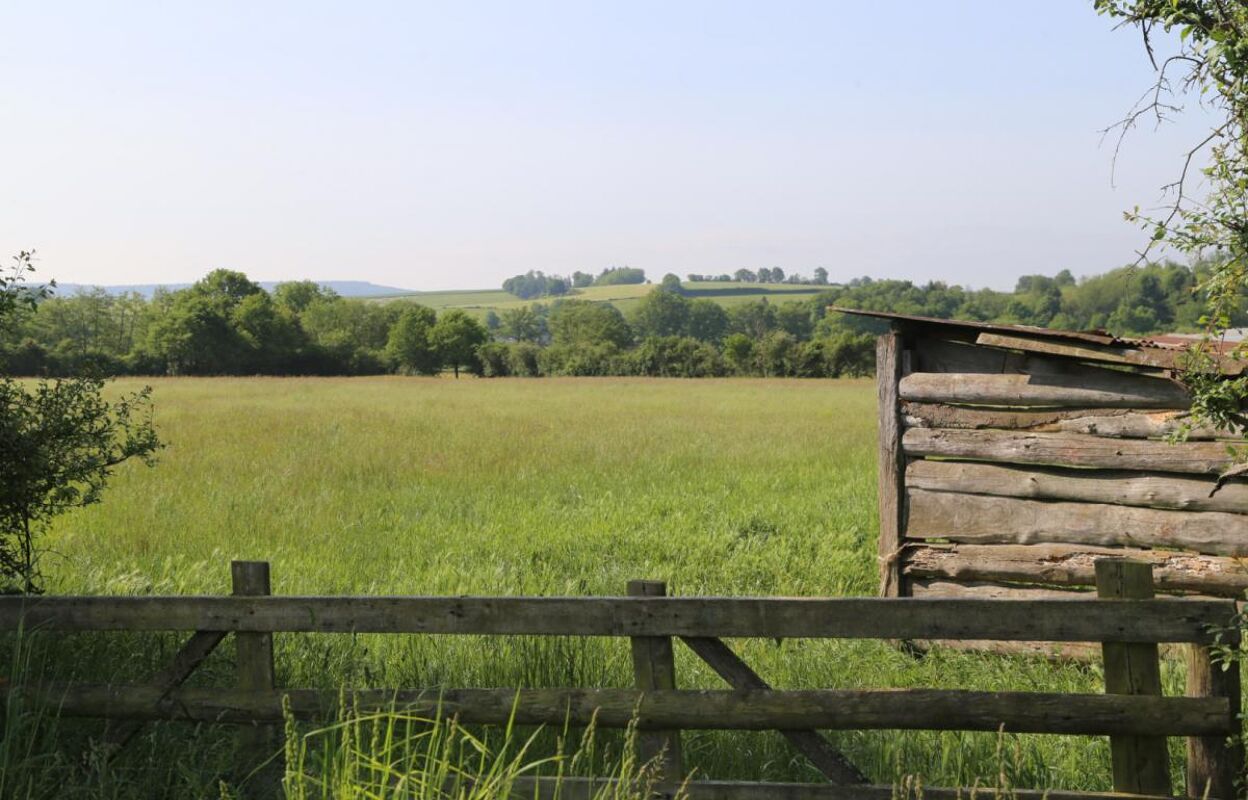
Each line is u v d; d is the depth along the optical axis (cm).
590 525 1339
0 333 623
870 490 1631
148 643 641
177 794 485
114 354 12206
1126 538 776
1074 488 796
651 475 1852
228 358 11412
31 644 556
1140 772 441
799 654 743
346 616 477
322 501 1514
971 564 823
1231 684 434
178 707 490
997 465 832
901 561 851
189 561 1095
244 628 485
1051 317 10850
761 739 553
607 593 959
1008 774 510
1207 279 509
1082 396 792
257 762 487
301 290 17075
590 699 463
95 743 510
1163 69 513
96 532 1224
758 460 2088
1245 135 479
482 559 1125
